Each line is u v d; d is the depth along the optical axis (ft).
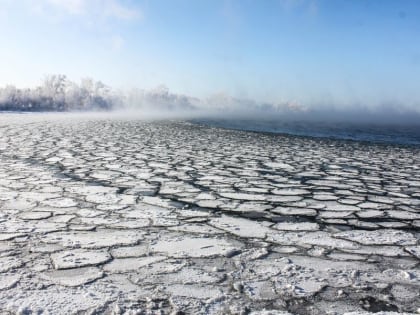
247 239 9.61
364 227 10.97
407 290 6.91
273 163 23.99
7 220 10.69
